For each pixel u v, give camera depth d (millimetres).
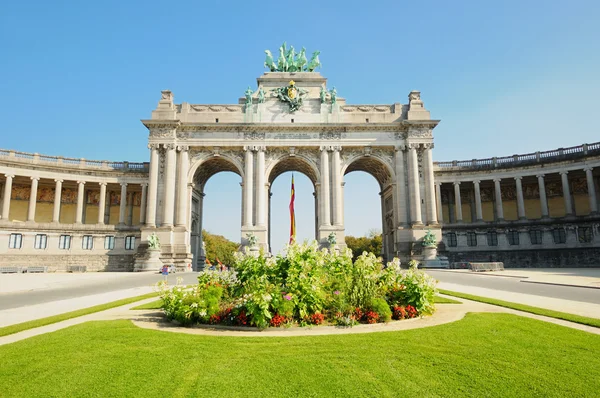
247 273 18391
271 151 71250
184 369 10891
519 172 80125
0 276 52375
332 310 17672
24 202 80125
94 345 13383
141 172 80500
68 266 73500
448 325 16250
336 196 68938
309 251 18797
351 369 10805
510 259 77562
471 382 9812
